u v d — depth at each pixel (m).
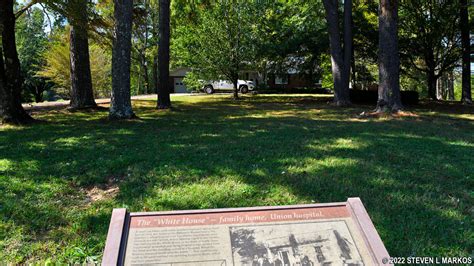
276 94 26.95
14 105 9.84
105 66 28.89
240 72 22.27
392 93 11.70
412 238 3.06
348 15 16.14
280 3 22.33
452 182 4.47
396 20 11.46
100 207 3.81
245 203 3.83
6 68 9.71
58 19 11.53
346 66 16.45
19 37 32.28
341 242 2.15
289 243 2.14
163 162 5.43
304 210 2.37
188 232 2.21
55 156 5.88
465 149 6.26
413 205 3.72
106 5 13.42
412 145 6.61
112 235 2.15
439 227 3.26
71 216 3.58
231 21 20.31
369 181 4.48
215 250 2.09
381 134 7.89
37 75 29.42
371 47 20.47
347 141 7.01
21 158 5.75
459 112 13.38
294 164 5.30
